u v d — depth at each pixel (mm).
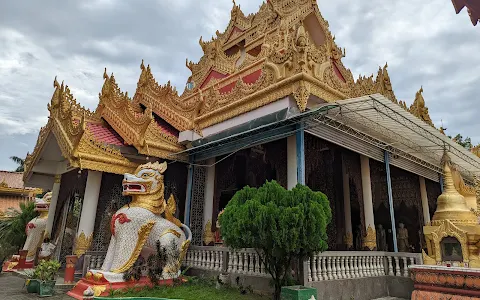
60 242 12945
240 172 13664
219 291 8055
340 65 13953
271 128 9469
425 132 10891
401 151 12938
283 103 9320
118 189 11742
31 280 8539
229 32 18172
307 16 14445
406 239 16078
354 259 9062
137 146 10953
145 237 8812
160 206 9461
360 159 13086
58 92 12555
